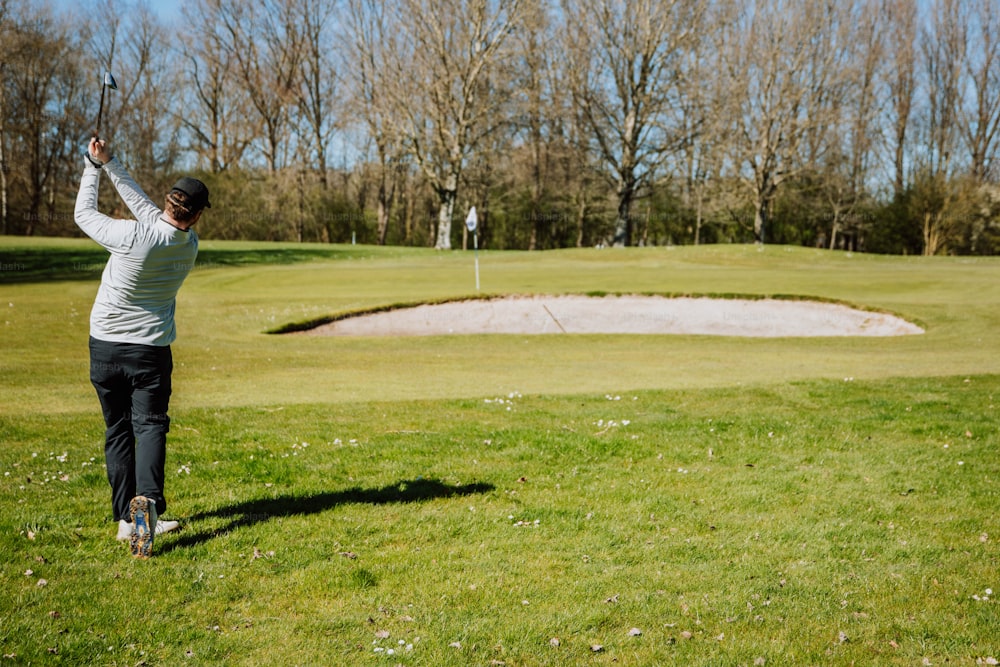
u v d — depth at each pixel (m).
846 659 3.33
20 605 3.57
